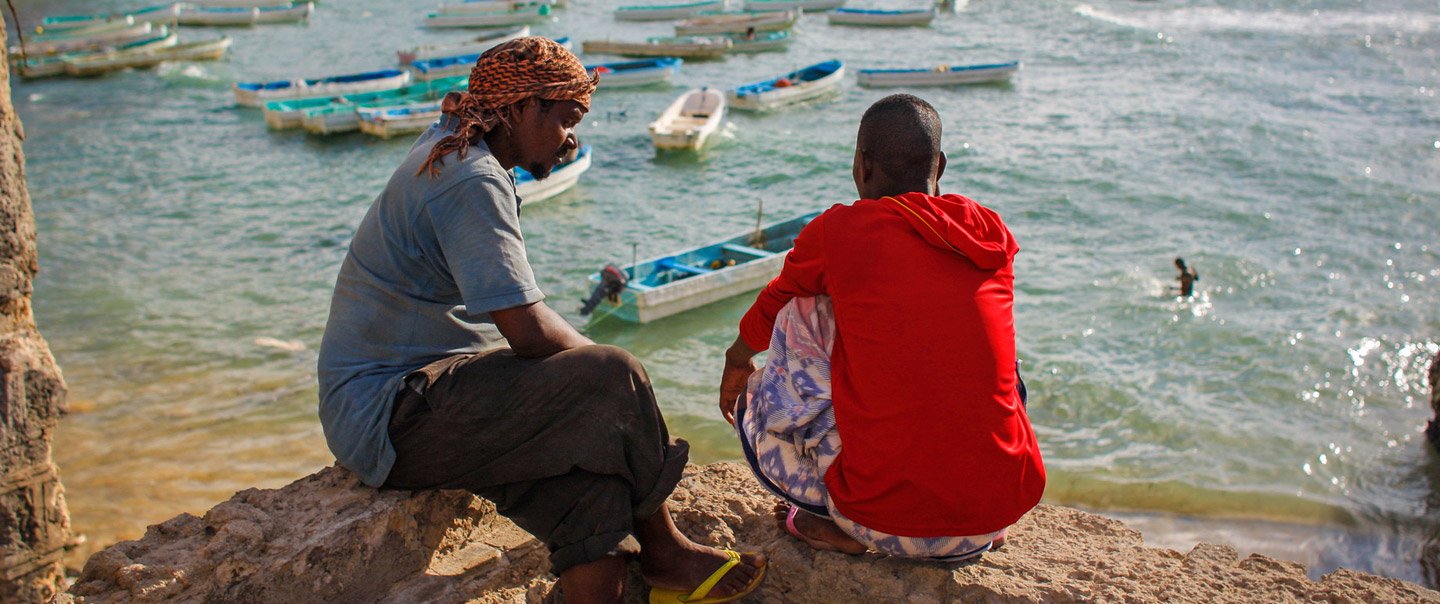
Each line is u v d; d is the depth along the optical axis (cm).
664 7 4425
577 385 259
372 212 271
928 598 277
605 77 3098
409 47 3862
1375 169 2166
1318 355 1388
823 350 275
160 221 2022
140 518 987
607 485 265
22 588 539
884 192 268
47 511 543
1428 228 1838
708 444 1233
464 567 301
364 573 283
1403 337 1434
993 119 2689
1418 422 1225
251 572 266
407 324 273
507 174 265
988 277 258
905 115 262
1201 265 1692
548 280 1742
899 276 251
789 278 270
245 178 2328
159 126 2762
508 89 262
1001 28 3966
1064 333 1474
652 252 1866
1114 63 3297
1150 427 1226
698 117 2673
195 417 1220
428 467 274
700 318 1574
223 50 3647
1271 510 1059
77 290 1648
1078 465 1148
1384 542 1005
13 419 519
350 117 2695
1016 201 2067
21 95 3080
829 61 3347
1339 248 1758
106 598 257
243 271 1758
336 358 277
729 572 284
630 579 305
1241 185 2102
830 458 270
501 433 264
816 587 291
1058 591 270
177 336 1473
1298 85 2905
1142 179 2162
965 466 250
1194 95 2844
